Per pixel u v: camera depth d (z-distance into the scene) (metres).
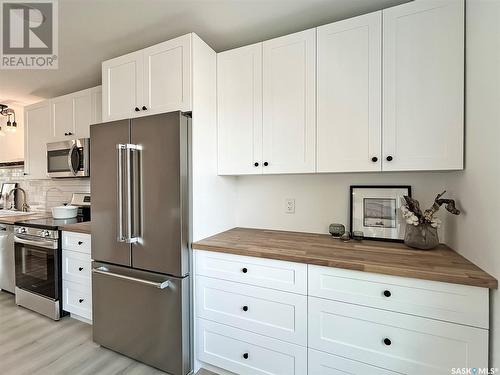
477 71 1.13
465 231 1.27
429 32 1.31
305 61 1.59
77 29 1.77
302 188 1.98
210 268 1.59
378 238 1.69
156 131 1.59
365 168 1.45
